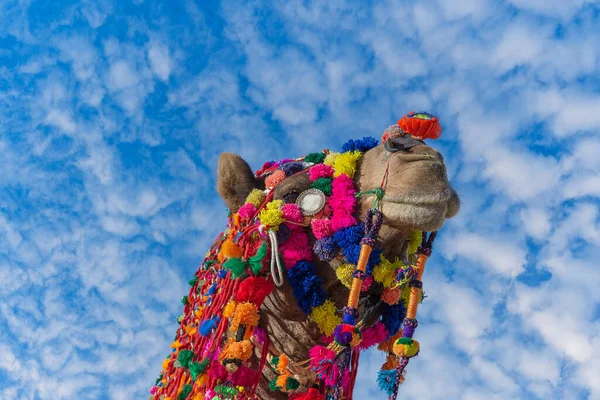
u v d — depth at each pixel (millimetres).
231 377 4168
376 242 4336
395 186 4168
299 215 4395
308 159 4988
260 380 4715
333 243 4293
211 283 4906
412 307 4422
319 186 4488
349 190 4398
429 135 4594
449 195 4145
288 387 4480
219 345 4457
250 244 4473
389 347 4730
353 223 4316
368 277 4285
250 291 4230
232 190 4969
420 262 4535
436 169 4176
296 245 4398
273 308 4547
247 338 4316
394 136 4578
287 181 4605
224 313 4309
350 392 4496
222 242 4816
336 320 4332
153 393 5105
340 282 4457
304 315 4512
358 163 4609
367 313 4469
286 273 4418
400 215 4109
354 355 4527
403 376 4438
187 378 4602
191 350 4598
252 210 4641
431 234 4566
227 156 5051
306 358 4586
